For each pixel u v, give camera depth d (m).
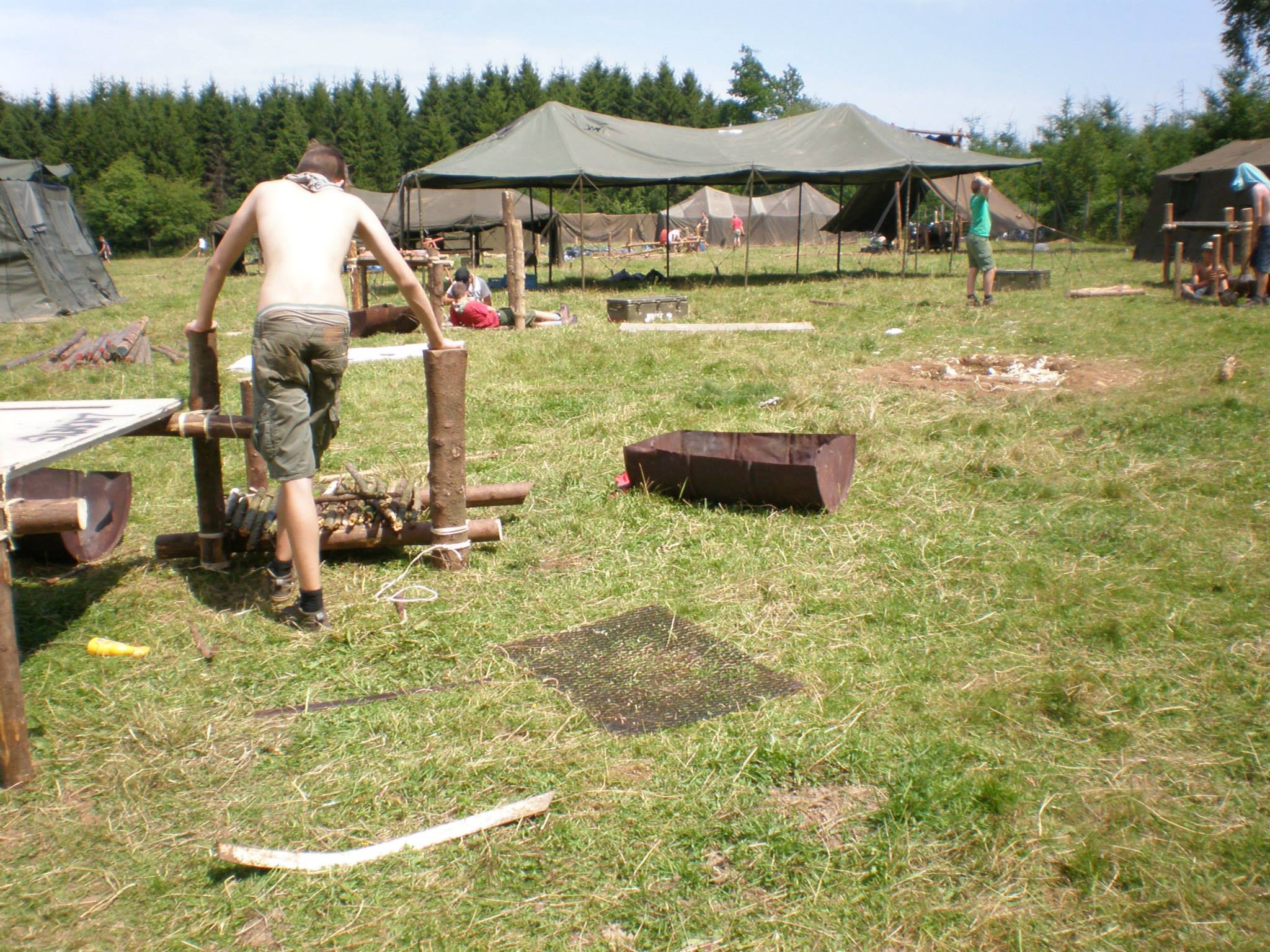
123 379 9.31
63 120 65.56
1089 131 36.00
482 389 8.20
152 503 5.29
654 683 3.28
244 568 4.33
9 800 2.69
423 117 76.12
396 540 4.38
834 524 4.74
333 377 3.66
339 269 3.64
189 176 66.44
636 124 22.31
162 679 3.35
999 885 2.31
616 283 20.55
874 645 3.53
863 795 2.66
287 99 71.31
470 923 2.23
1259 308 12.04
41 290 16.59
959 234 29.33
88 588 4.12
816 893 2.30
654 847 2.47
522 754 2.86
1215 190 20.91
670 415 7.03
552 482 5.50
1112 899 2.26
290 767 2.83
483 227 29.44
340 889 2.34
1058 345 9.67
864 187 28.66
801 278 20.61
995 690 3.15
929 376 8.41
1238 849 2.40
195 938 2.21
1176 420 6.39
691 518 4.88
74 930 2.23
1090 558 4.26
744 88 84.75
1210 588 3.90
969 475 5.48
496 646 3.57
